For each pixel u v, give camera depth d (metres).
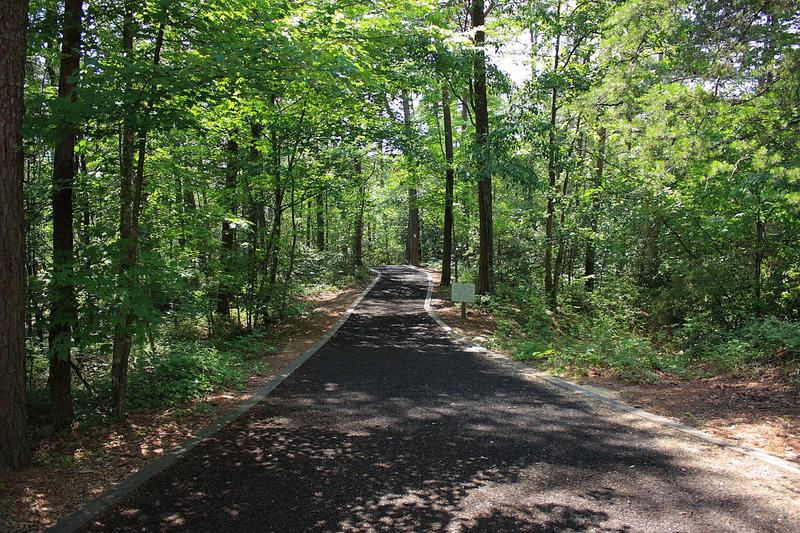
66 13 5.18
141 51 5.79
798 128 7.26
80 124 4.96
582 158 14.55
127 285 5.12
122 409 5.54
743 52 8.10
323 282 22.42
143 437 5.03
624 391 6.77
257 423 5.48
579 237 14.50
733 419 5.35
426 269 33.03
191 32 5.82
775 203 8.98
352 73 5.86
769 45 8.36
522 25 12.88
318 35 6.72
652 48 11.21
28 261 6.07
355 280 24.55
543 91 12.68
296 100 11.44
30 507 3.45
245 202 12.46
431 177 22.58
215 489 3.82
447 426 5.36
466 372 7.99
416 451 4.64
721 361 7.59
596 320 11.22
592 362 8.20
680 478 4.00
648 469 4.19
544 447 4.73
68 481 3.93
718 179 8.73
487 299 13.85
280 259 14.43
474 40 13.41
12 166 3.91
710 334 9.89
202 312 11.15
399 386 7.12
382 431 5.21
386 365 8.52
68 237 5.26
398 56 10.75
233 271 11.52
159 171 8.67
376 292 20.14
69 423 5.36
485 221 15.14
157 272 5.44
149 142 7.70
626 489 3.82
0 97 3.79
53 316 5.03
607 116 12.91
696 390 6.54
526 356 9.06
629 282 14.41
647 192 11.69
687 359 8.77
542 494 3.75
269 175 12.05
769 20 8.49
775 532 3.17
